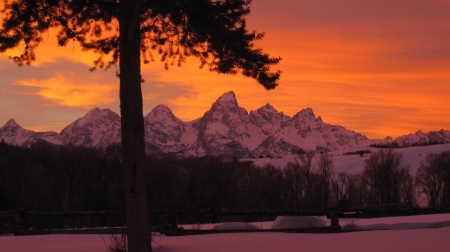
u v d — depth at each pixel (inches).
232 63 590.9
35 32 570.6
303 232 671.8
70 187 3088.1
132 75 495.2
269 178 3865.7
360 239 539.2
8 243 575.5
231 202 3501.5
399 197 3804.1
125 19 502.6
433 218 828.6
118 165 3376.0
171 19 562.6
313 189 4153.5
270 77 582.9
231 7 561.6
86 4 548.4
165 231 645.3
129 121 486.0
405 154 7519.7
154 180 2994.6
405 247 448.5
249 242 542.3
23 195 2768.2
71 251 504.4
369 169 4148.6
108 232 689.6
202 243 541.0
